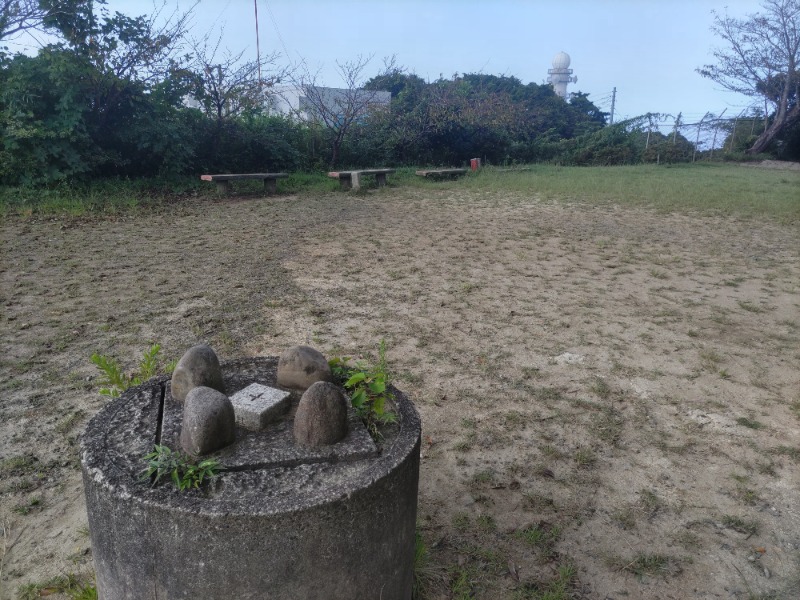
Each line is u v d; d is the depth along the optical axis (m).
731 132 29.47
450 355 4.62
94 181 11.28
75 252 7.29
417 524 2.81
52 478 3.03
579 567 2.60
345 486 1.81
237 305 5.54
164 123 12.35
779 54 26.91
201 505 1.71
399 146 19.92
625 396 4.07
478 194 13.82
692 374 4.43
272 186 13.15
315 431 2.01
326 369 2.41
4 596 2.35
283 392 2.27
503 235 9.15
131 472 1.86
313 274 6.68
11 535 2.65
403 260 7.45
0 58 10.28
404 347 4.74
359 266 7.09
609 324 5.39
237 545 1.72
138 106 11.92
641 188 14.66
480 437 3.54
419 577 2.47
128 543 1.80
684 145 26.70
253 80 14.55
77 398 3.75
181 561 1.75
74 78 10.51
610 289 6.43
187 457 1.90
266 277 6.48
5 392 3.80
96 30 10.88
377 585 1.99
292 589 1.80
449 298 5.96
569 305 5.87
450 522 2.84
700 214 11.27
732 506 3.00
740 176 18.59
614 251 8.22
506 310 5.66
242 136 14.69
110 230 8.64
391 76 24.08
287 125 16.97
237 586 1.76
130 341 4.62
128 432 2.10
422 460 3.31
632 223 10.37
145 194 11.49
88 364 4.22
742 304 6.02
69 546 2.60
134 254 7.31
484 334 5.06
